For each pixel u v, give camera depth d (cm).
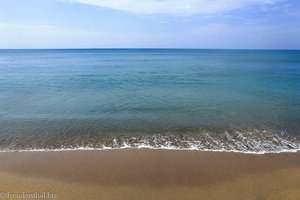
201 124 1427
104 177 853
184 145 1135
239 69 4928
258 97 2172
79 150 1076
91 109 1745
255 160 986
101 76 3788
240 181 832
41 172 886
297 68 5084
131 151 1066
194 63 6831
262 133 1290
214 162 967
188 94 2311
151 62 7394
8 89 2588
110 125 1399
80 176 859
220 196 749
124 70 4788
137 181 829
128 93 2350
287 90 2533
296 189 784
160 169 909
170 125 1407
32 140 1184
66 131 1303
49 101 1995
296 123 1446
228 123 1447
